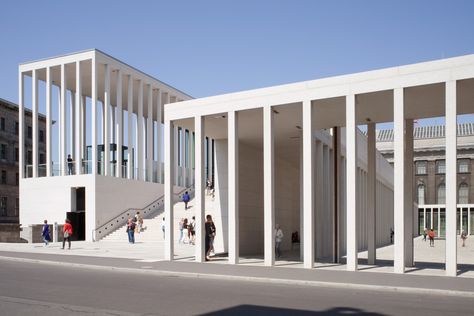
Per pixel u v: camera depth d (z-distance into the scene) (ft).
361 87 54.54
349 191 54.80
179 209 129.70
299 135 79.25
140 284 43.47
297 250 99.50
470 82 50.42
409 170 64.59
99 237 118.83
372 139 68.85
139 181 137.59
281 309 31.37
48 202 125.49
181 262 64.28
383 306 32.89
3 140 193.47
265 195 60.54
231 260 62.23
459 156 262.26
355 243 54.44
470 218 242.99
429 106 60.80
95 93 123.95
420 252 103.40
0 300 33.78
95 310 30.42
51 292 37.68
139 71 141.79
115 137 164.35
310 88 57.72
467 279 46.83
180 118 67.77
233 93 63.46
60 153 127.44
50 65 129.70
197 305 32.55
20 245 100.48
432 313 30.48
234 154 62.80
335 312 30.53
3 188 193.06
